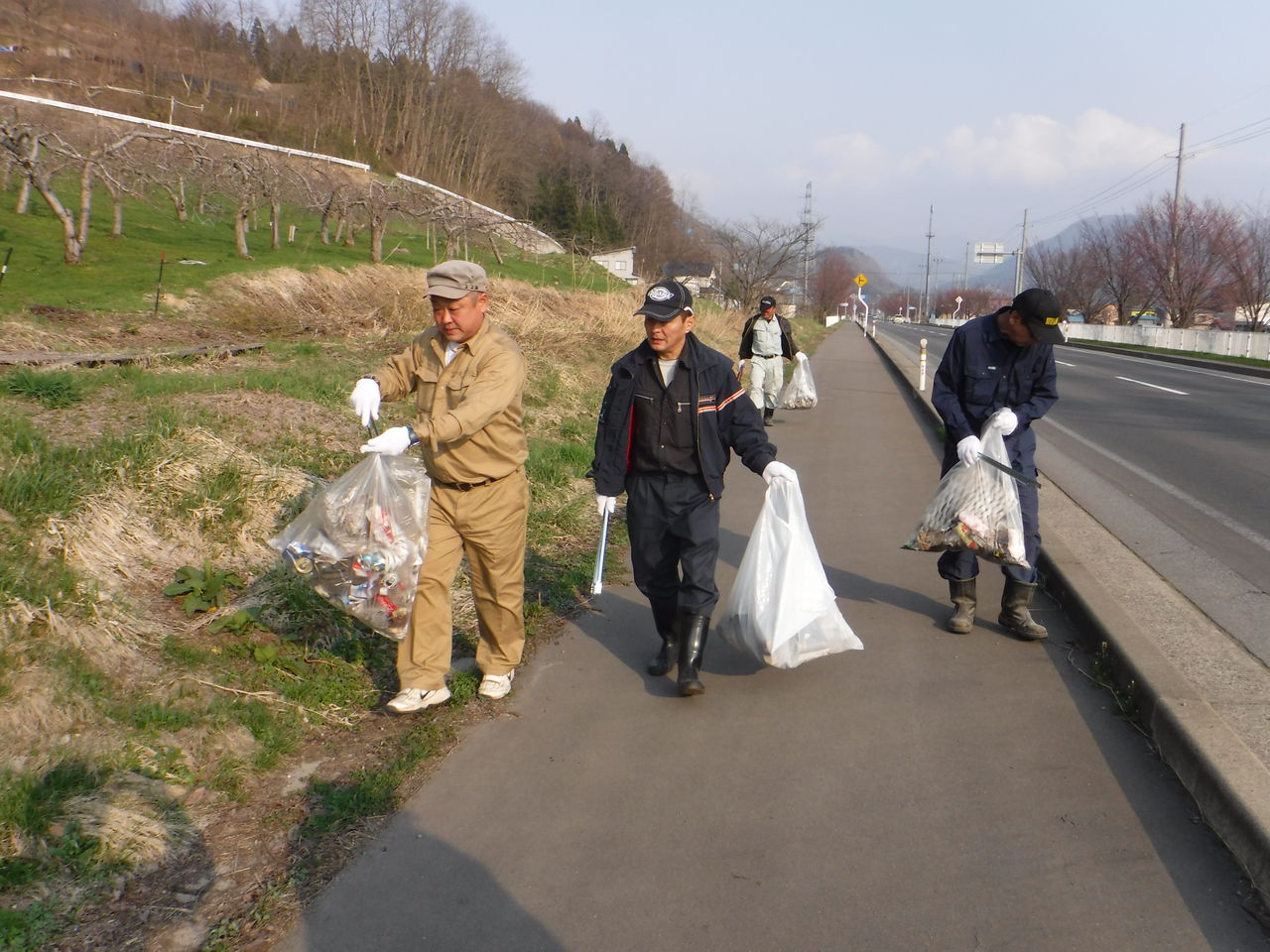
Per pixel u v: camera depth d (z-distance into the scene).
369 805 3.24
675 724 3.90
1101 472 9.51
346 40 69.69
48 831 2.83
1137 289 48.47
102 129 22.80
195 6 66.75
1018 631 4.76
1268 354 27.17
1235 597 5.40
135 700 3.53
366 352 11.59
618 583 5.80
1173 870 2.87
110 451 5.16
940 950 2.55
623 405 4.17
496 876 2.89
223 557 4.84
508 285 17.53
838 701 4.09
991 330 4.75
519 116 81.81
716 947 2.58
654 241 66.94
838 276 88.00
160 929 2.63
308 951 2.57
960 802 3.26
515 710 4.04
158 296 12.51
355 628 4.55
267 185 23.69
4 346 9.01
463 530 3.87
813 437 11.67
